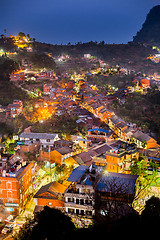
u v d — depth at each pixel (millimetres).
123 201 43812
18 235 44031
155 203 44281
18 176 59406
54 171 77062
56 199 55469
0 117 120875
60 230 40594
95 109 136375
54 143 89875
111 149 81250
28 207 63250
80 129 108875
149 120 129750
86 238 38562
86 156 78250
